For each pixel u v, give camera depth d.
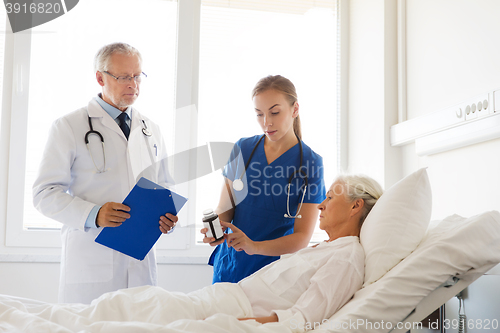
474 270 1.03
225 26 2.38
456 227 1.11
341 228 1.29
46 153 1.50
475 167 1.55
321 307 1.02
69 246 1.51
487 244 1.04
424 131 1.81
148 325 0.84
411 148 2.02
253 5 2.43
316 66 2.49
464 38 1.63
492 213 1.09
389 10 2.15
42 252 2.05
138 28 2.27
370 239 1.15
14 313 0.94
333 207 1.29
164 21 2.31
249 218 1.54
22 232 2.04
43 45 2.15
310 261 1.16
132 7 2.27
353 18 2.48
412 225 1.14
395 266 1.08
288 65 2.45
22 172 2.07
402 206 1.16
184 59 2.29
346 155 2.49
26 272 1.97
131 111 1.73
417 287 0.98
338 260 1.09
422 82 1.93
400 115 2.07
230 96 2.35
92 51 2.20
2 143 2.06
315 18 2.50
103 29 2.23
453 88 1.70
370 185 1.30
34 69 2.13
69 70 2.17
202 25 2.36
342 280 1.07
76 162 1.56
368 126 2.27
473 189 1.56
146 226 1.39
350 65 2.49
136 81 1.59
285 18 2.46
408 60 2.06
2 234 2.03
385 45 2.13
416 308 1.02
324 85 2.49
